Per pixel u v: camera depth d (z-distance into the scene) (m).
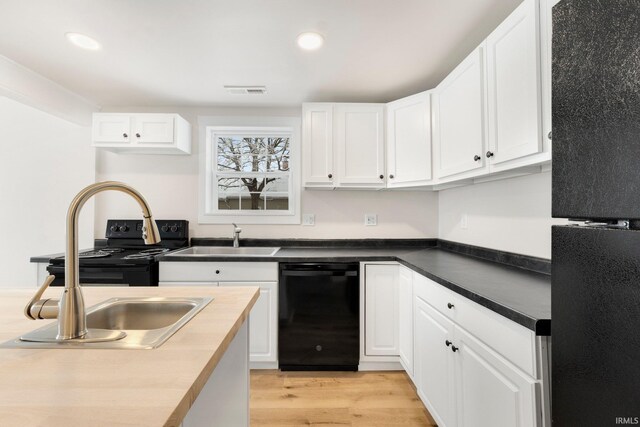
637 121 0.52
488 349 1.12
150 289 1.29
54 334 0.79
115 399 0.52
